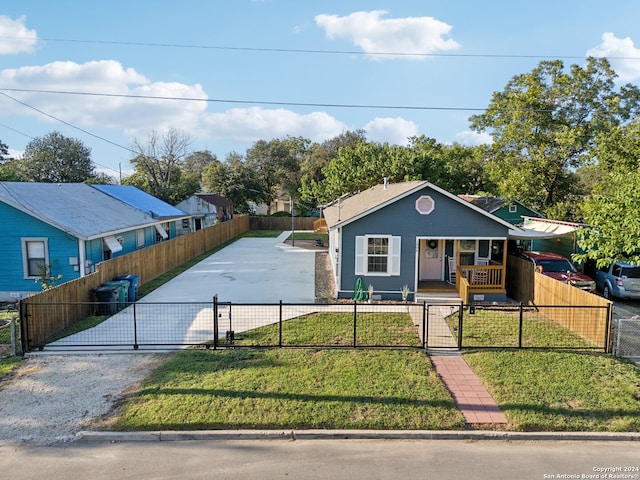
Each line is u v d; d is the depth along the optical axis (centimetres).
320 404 827
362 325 1302
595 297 1181
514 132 3322
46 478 633
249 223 5150
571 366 1012
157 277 2189
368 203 1923
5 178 3416
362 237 1689
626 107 3347
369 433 754
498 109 3634
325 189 3816
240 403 826
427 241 1911
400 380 926
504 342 1177
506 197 3095
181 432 746
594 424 786
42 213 1761
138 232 2556
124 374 970
